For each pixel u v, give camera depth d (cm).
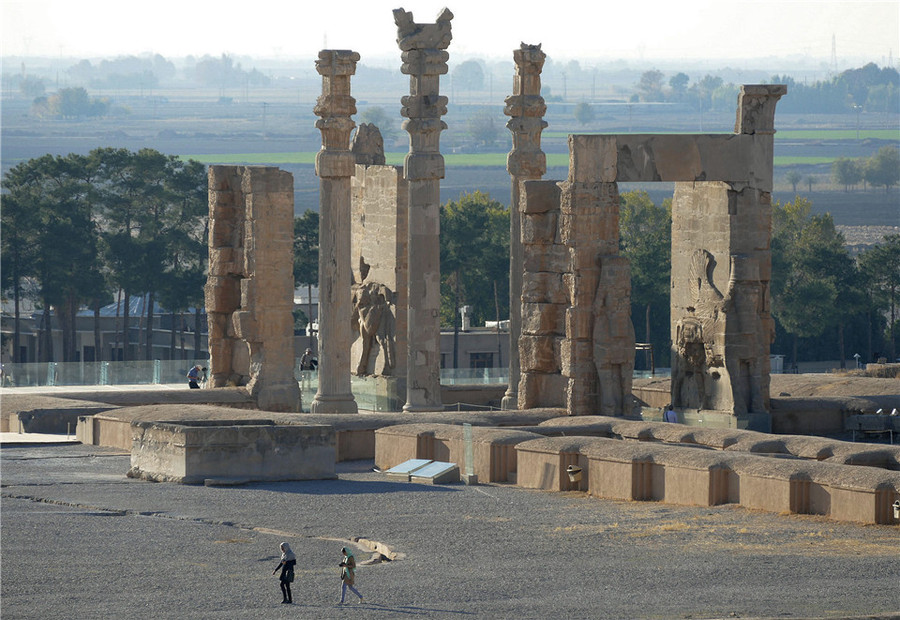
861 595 7819
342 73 15638
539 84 16862
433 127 15812
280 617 7300
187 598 7756
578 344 14812
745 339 15288
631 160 14950
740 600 7694
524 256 15925
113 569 8488
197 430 11769
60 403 15412
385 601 7700
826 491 10425
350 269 15788
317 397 15775
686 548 9212
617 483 11538
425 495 11456
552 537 9631
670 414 14988
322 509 10675
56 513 10256
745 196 15338
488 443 12606
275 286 16788
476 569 8569
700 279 15625
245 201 16925
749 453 11656
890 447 11762
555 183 15625
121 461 13012
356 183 18312
